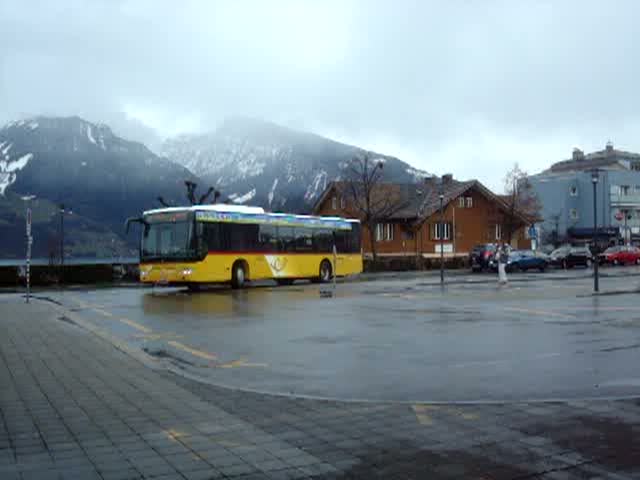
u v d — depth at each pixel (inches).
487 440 238.4
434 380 358.0
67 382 345.4
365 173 2401.6
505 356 432.5
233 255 1153.4
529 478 200.8
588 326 581.3
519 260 1882.4
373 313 716.7
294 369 399.9
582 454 222.2
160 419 268.5
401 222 2529.5
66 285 1515.7
